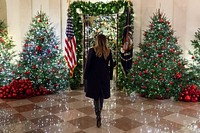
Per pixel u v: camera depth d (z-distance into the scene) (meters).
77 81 7.21
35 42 6.73
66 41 6.85
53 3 7.80
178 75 5.84
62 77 6.86
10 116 4.81
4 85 6.64
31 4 8.00
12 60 8.13
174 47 6.12
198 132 4.03
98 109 4.26
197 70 6.07
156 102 5.78
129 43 6.73
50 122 4.48
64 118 4.70
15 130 4.11
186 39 6.59
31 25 7.00
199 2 6.32
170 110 5.17
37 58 6.68
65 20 7.79
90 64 4.12
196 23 6.41
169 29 6.19
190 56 6.56
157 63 5.97
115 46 7.18
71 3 7.29
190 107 5.38
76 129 4.15
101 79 4.19
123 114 4.92
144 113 4.98
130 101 5.86
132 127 4.24
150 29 6.25
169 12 6.74
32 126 4.29
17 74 6.71
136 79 6.15
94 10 7.02
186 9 6.52
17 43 8.22
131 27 6.79
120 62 6.97
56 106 5.48
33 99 6.07
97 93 4.18
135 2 7.14
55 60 6.86
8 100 5.98
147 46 6.17
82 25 7.16
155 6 6.89
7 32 8.26
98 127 4.24
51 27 7.36
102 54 4.19
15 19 8.16
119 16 6.85
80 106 5.48
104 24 7.21
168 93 5.94
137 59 6.30
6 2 8.16
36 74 6.54
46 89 6.61
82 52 7.26
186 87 5.95
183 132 4.03
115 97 6.23
